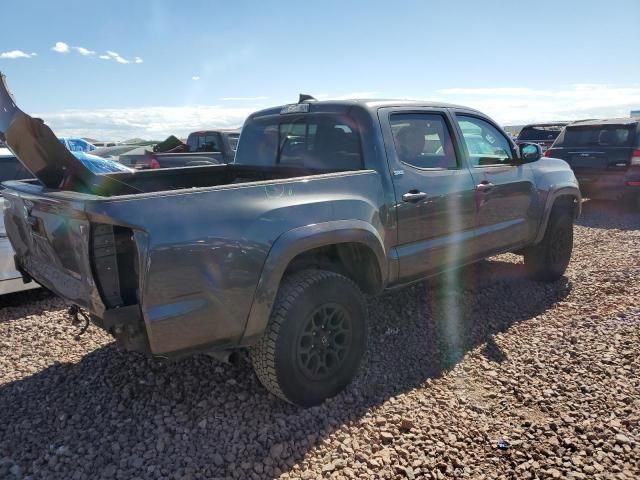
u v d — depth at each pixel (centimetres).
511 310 486
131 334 262
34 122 281
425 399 330
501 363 378
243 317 287
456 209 430
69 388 349
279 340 301
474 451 277
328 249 363
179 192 268
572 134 1048
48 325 463
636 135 964
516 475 258
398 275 389
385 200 371
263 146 473
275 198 304
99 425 305
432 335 430
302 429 298
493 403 324
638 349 388
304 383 315
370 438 289
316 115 417
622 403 318
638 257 663
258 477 259
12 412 321
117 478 258
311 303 313
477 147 478
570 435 288
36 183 376
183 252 263
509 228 494
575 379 349
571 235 586
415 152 411
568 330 432
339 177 342
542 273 562
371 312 480
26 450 283
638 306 480
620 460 267
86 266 265
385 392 341
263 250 289
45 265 344
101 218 245
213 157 1053
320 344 323
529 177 516
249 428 300
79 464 269
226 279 278
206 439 289
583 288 546
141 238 254
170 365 378
